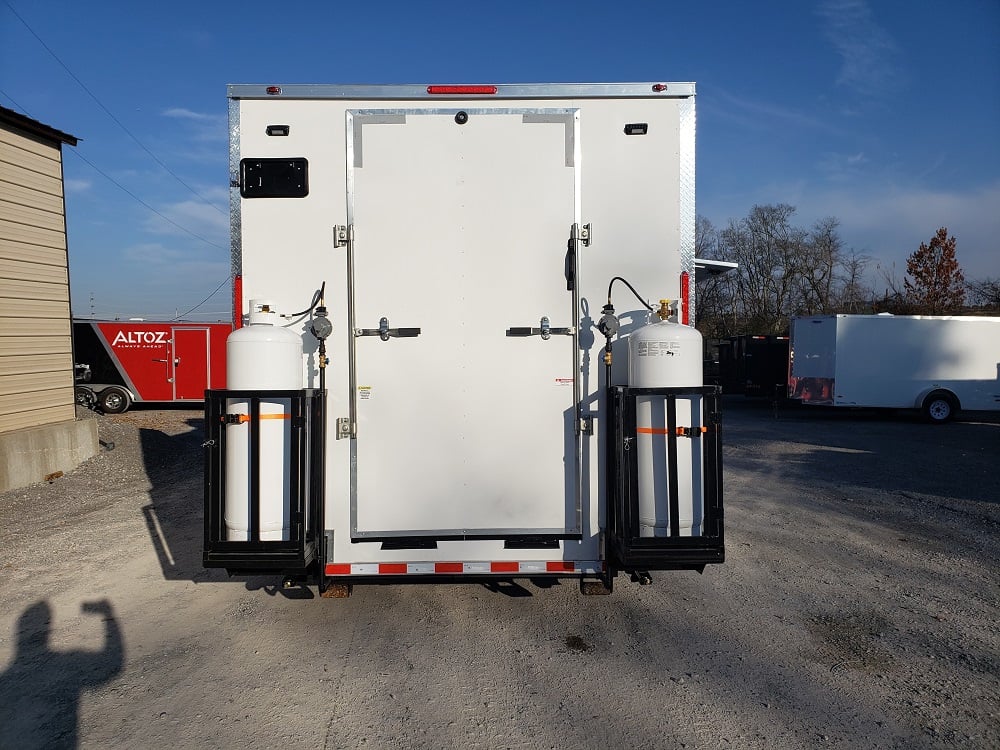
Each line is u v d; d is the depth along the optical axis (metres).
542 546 3.85
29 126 8.59
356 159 3.77
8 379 8.37
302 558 3.47
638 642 3.87
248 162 3.76
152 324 18.77
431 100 3.78
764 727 3.02
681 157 3.85
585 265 3.83
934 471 9.79
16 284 8.51
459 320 3.81
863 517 6.90
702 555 3.50
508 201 3.81
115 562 5.41
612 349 3.83
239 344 3.52
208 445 3.49
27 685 3.43
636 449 3.55
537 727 3.02
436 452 3.82
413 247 3.79
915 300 35.84
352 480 3.80
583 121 3.82
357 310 3.79
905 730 3.00
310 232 3.77
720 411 3.50
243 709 3.19
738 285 46.41
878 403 17.67
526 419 3.84
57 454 8.88
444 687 3.38
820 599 4.55
